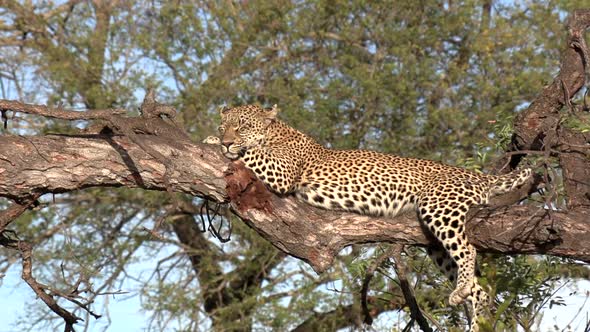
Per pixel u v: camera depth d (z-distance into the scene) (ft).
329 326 55.16
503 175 29.22
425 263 33.81
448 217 26.55
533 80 56.65
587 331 22.36
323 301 52.06
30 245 23.95
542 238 24.67
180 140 24.66
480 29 61.00
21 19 65.16
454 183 27.86
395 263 30.12
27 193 23.45
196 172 24.25
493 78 59.62
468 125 58.18
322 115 57.11
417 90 59.77
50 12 67.46
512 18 63.52
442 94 59.31
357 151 31.30
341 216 26.18
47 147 23.31
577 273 34.53
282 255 59.72
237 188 24.59
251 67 61.11
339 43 62.18
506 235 25.26
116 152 23.79
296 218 25.45
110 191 63.05
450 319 30.30
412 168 30.50
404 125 58.44
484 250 26.37
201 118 59.47
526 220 24.95
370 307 46.62
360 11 61.46
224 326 56.39
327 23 62.13
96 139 23.91
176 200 22.15
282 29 60.39
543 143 26.76
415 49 60.95
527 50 58.70
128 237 62.90
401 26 61.93
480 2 61.62
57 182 23.41
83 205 64.13
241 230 57.88
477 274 27.58
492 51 60.13
